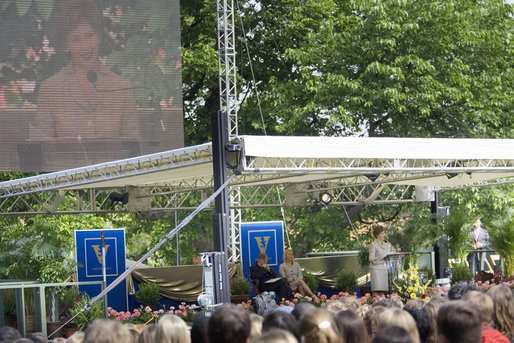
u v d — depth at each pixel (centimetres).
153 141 1549
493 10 2242
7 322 1170
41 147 1485
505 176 1521
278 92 2172
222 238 1036
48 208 1650
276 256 1694
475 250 1582
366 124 2167
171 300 1564
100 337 394
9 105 1474
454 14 2122
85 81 1517
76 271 1552
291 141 1037
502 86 2269
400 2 2080
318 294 1496
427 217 1570
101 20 1522
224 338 389
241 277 1550
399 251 1497
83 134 1508
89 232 1538
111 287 1038
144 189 1639
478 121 2173
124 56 1541
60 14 1511
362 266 1534
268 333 297
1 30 1483
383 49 2105
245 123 2275
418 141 1120
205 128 2342
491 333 475
